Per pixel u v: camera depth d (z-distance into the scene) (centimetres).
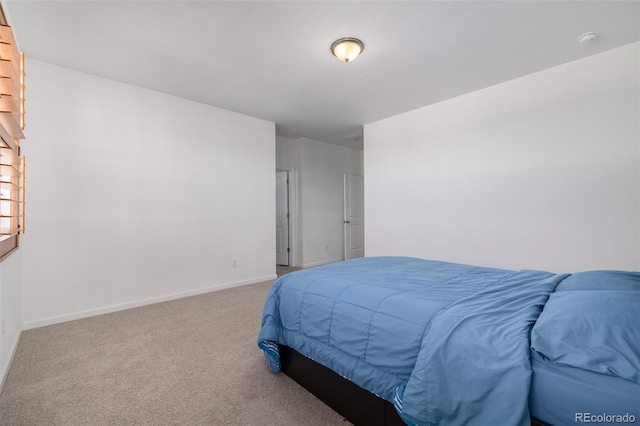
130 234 326
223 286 405
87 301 296
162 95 351
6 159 162
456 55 268
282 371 193
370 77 310
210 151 394
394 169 428
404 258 281
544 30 232
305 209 574
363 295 154
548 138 293
